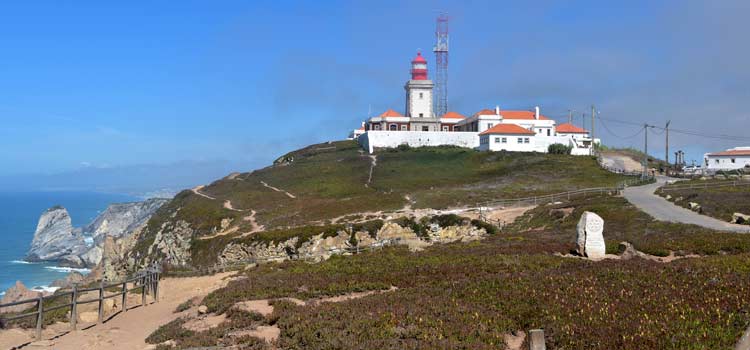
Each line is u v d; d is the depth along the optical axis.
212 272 42.88
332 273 30.92
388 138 136.12
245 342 18.19
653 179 88.25
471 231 61.94
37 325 20.38
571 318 18.50
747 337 15.73
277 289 26.25
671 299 20.11
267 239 65.38
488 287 23.64
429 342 16.81
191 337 19.23
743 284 21.42
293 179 112.38
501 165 110.50
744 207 51.88
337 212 78.00
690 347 15.29
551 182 90.75
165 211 104.75
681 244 34.59
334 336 17.53
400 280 27.36
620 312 18.83
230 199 98.75
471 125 146.12
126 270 84.81
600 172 98.56
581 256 32.44
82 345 19.70
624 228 46.88
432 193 85.81
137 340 20.62
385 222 66.88
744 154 115.94
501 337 17.45
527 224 59.75
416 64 158.50
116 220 175.88
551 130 143.25
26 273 109.69
